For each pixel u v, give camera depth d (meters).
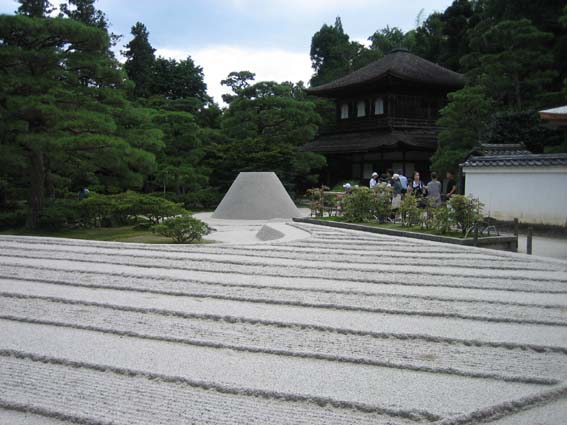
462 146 25.16
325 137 36.69
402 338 5.18
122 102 17.72
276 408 3.68
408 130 32.84
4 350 4.80
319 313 6.03
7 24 15.48
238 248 11.38
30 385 4.08
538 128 22.81
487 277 8.09
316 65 56.41
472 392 3.92
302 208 27.84
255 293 6.99
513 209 15.14
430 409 3.62
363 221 15.88
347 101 35.72
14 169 17.19
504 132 23.06
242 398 3.85
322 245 11.75
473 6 44.16
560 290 7.22
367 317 5.87
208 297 6.82
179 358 4.62
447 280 7.87
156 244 12.14
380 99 33.25
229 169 29.50
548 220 14.34
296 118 30.86
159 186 30.36
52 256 10.28
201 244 12.21
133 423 3.46
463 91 25.03
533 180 14.63
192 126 27.62
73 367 4.46
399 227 14.23
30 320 5.78
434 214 13.29
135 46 42.09
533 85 27.08
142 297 6.81
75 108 16.36
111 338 5.20
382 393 3.88
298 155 30.45
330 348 4.86
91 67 16.66
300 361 4.56
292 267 8.94
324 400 3.76
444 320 5.78
